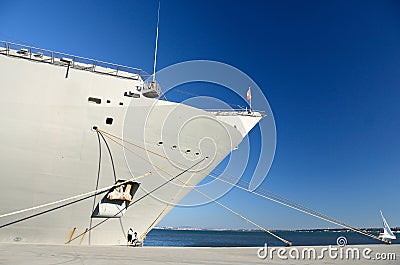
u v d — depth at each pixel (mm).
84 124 10477
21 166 9758
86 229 11031
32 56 10055
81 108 10422
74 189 10562
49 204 10258
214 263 6430
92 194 10898
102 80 10758
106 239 11469
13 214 9898
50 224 10391
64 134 10211
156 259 6828
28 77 9852
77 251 7891
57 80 10156
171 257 7414
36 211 10133
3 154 9516
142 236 12305
